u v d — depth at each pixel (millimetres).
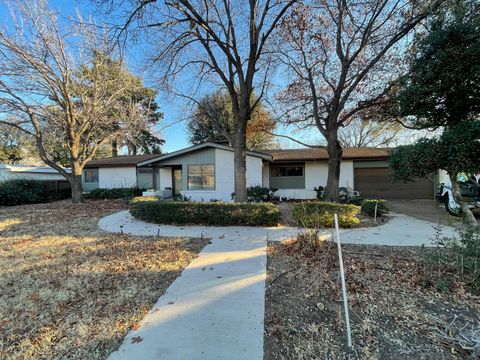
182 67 9312
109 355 2123
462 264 3264
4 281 3645
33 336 2410
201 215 7234
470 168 5164
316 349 2172
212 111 14984
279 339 2297
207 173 13547
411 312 2684
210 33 8109
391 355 2096
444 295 3010
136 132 15070
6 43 10391
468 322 2514
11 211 10773
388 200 13508
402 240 5477
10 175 16312
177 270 3932
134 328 2477
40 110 12383
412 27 7816
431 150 5469
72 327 2535
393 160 6367
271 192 14352
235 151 8945
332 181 9961
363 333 2369
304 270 3816
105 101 14188
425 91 6277
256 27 8453
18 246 5484
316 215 6699
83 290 3305
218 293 3156
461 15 5652
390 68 9008
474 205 7746
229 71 9023
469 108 6168
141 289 3303
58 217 9094
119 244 5430
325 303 2906
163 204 7523
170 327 2479
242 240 5594
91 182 18797
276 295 3102
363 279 3465
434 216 8570
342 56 9336
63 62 11969
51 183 16312
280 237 5805
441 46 6016
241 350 2152
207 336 2334
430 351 2133
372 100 8984
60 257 4648
